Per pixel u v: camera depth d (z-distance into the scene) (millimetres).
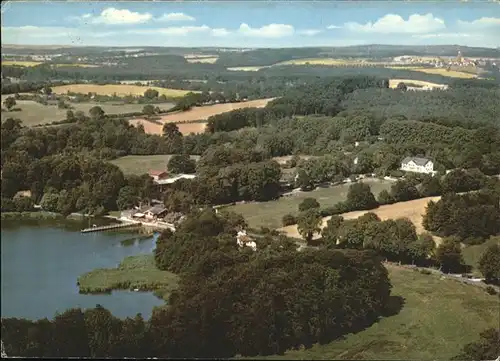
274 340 50375
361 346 51094
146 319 52094
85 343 49250
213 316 50125
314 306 51500
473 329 53062
